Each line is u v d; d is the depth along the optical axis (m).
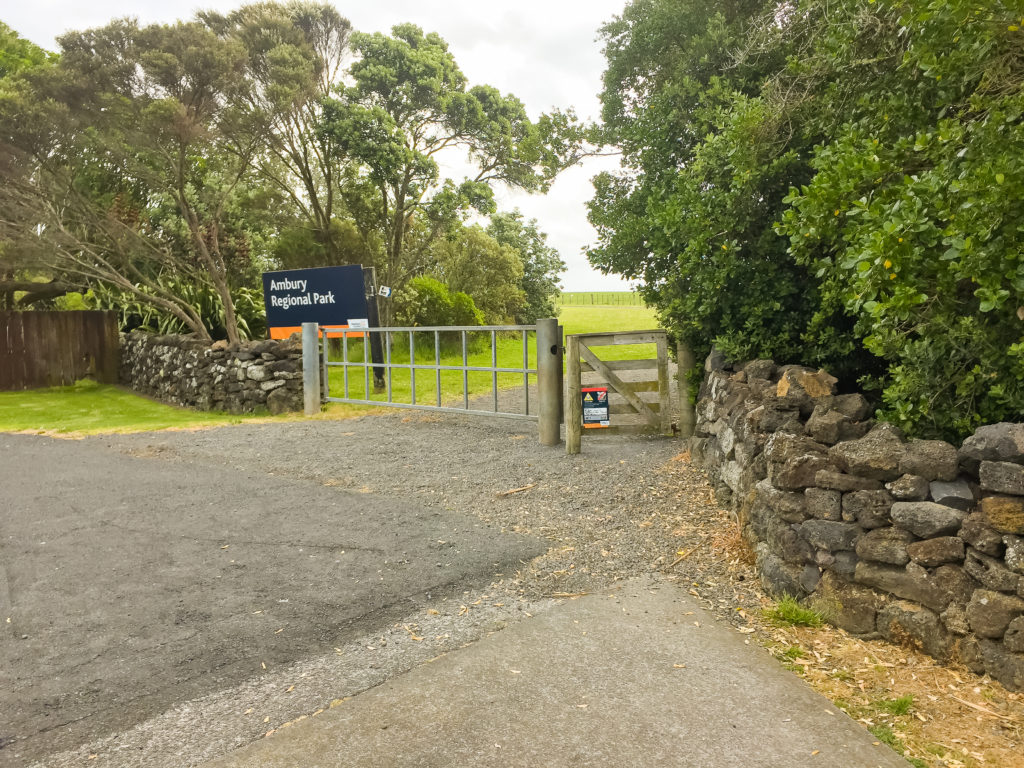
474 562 4.66
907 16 3.64
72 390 17.56
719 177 6.59
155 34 13.94
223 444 9.27
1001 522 3.05
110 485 7.06
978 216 3.23
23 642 3.64
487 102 22.77
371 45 21.09
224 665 3.36
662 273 8.19
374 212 23.27
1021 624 2.97
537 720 2.82
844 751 2.60
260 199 21.48
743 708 2.89
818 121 5.61
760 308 6.32
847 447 3.63
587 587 4.23
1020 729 2.73
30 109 13.48
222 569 4.65
